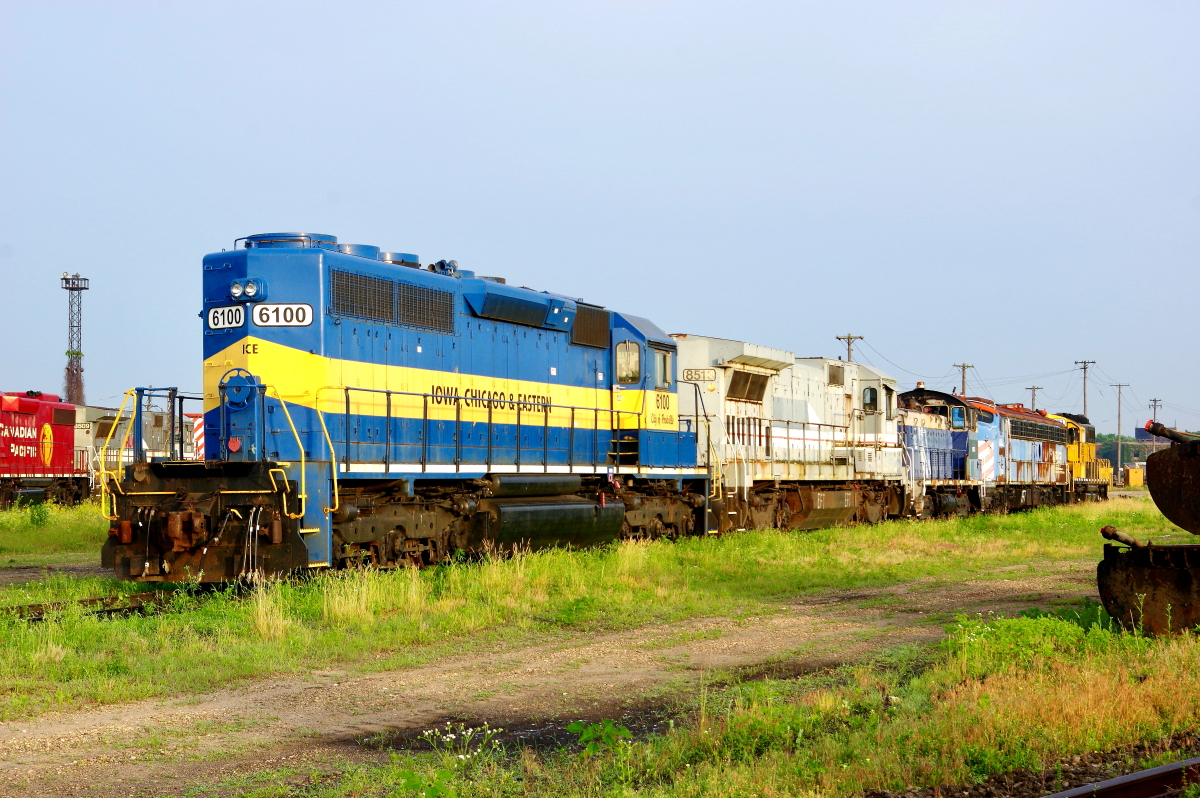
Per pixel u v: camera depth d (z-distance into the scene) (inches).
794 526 1158.3
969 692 356.2
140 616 508.4
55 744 319.9
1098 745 306.7
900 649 458.9
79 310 2955.2
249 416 616.1
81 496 1524.4
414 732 343.3
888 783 277.9
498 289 756.0
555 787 280.8
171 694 386.0
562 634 513.7
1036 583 704.4
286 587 549.3
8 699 366.6
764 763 293.0
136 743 322.3
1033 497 1802.4
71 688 381.4
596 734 305.7
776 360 1106.1
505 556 721.0
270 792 279.3
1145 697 342.6
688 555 799.1
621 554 729.6
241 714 359.6
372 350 660.1
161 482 601.6
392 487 669.9
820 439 1209.4
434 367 708.7
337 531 613.3
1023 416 1824.6
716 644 488.4
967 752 296.4
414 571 602.5
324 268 628.7
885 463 1318.9
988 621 512.4
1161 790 262.1
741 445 1043.9
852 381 1323.8
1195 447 477.4
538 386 808.3
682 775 285.7
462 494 720.3
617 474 872.3
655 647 478.6
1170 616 451.8
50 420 1456.7
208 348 636.7
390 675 422.3
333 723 352.2
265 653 440.1
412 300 693.3
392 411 671.1
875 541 986.1
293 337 621.9
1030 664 409.4
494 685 405.7
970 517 1353.3
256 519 573.9
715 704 368.2
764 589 677.9
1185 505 480.4
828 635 509.4
